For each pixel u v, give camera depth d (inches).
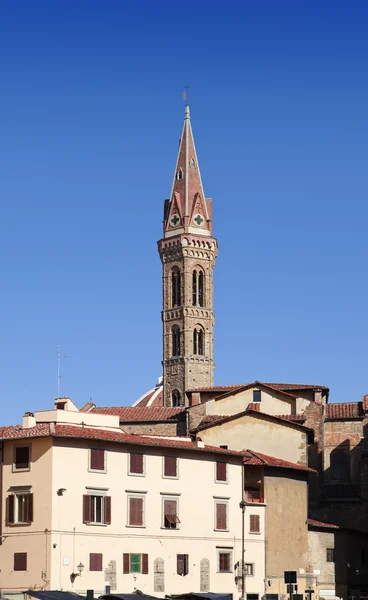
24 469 3885.3
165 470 4138.8
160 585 4037.9
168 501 4126.5
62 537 3814.0
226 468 4338.1
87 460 3919.8
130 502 4015.8
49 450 3848.4
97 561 3887.8
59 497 3828.7
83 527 3870.6
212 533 4232.3
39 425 4052.7
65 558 3809.1
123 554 3959.2
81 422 4303.6
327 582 4566.9
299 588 4488.2
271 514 4446.4
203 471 4254.4
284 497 4522.6
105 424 4379.9
